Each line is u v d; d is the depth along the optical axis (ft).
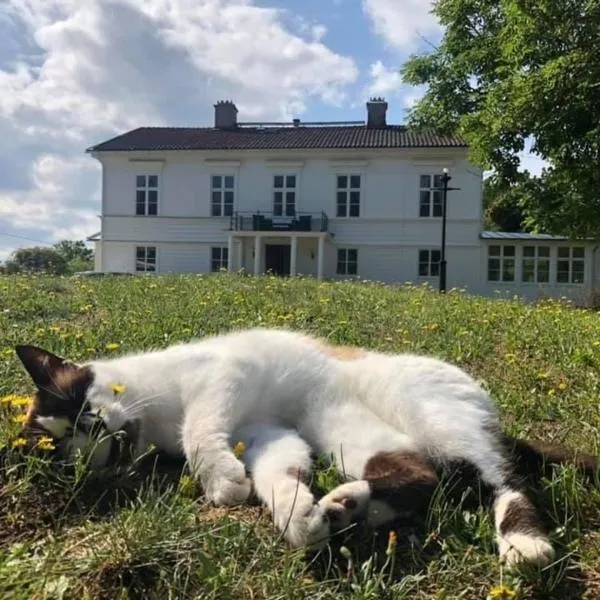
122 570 6.01
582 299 60.18
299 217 94.07
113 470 8.09
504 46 51.47
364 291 34.42
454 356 16.02
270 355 9.68
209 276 46.57
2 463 7.75
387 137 98.07
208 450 7.99
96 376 8.83
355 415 8.89
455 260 94.12
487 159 52.85
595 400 12.09
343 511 6.78
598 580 6.32
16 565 5.90
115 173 100.01
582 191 48.75
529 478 8.30
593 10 44.86
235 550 6.48
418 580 6.21
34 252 110.11
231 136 103.45
